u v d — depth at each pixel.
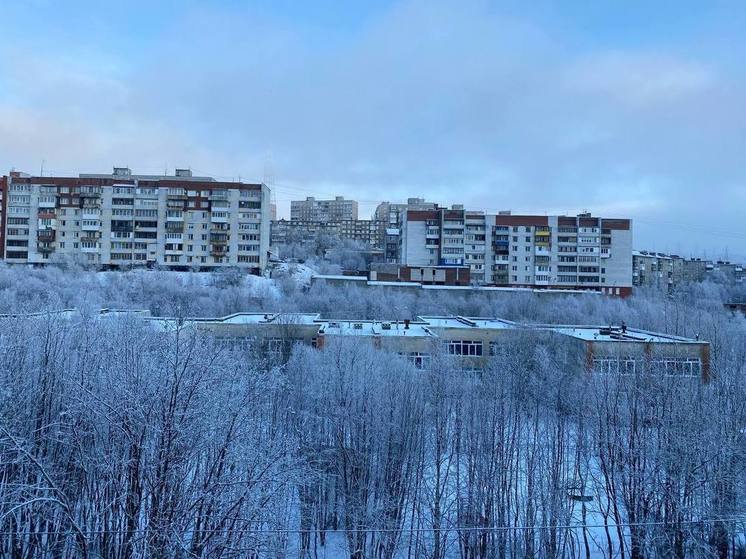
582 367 37.94
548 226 105.31
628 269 105.69
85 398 19.92
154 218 98.56
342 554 25.56
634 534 26.03
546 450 30.16
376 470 26.95
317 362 31.56
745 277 146.62
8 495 17.12
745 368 38.09
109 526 18.23
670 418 27.97
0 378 20.91
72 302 54.66
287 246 147.38
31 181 97.38
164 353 17.39
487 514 26.36
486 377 35.56
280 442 21.86
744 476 26.03
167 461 16.08
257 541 18.34
